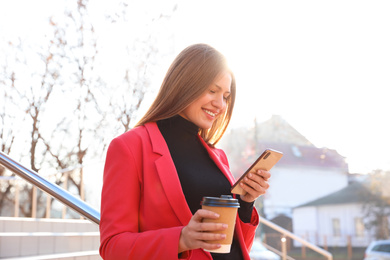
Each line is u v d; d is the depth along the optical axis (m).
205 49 1.41
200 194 1.37
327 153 19.36
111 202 1.25
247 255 1.40
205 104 1.42
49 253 3.50
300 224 18.91
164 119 1.46
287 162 19.16
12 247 3.22
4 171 7.64
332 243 18.55
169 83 1.42
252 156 10.98
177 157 1.41
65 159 7.14
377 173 17.91
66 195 1.88
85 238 3.85
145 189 1.28
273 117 18.23
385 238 17.97
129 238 1.16
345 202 18.69
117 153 1.30
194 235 1.04
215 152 1.61
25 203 7.75
